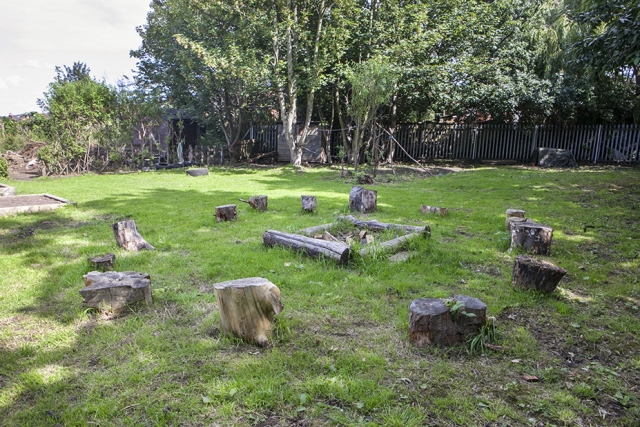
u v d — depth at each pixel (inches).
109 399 97.6
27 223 285.1
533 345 124.2
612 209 327.6
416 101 736.3
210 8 657.6
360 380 104.3
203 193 426.0
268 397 97.7
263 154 829.2
